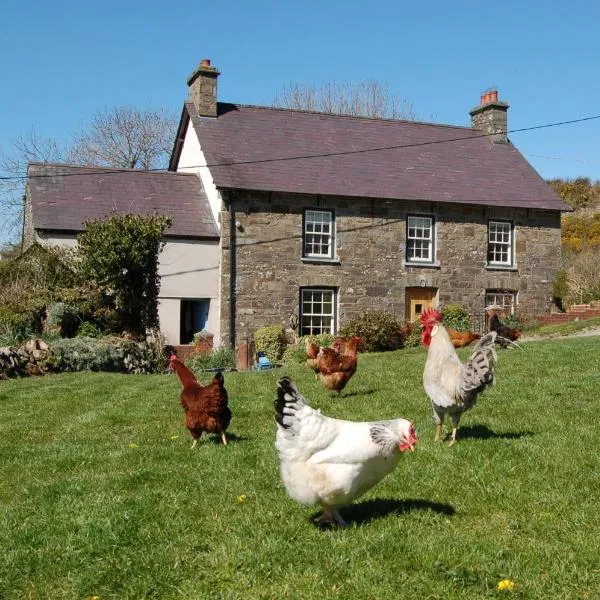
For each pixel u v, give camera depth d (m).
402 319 27.97
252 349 25.03
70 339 20.08
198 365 23.12
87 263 22.61
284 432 5.82
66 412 12.47
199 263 26.02
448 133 32.69
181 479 7.64
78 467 8.59
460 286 28.86
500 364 14.98
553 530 6.02
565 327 24.78
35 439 10.52
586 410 10.43
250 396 12.70
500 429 9.37
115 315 23.05
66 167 27.38
